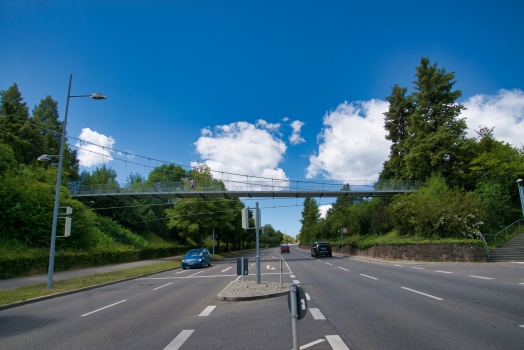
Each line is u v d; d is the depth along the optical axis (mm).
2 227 26016
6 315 10492
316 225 78500
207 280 18422
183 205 47906
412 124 40969
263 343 6293
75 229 31359
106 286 17781
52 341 7000
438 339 6133
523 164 33406
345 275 18328
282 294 12102
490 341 5918
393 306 9297
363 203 50031
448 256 25219
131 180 69438
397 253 29562
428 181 36531
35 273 22156
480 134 44625
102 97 17375
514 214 31203
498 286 12047
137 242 45969
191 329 7570
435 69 40719
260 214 14812
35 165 40375
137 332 7469
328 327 7293
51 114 54281
